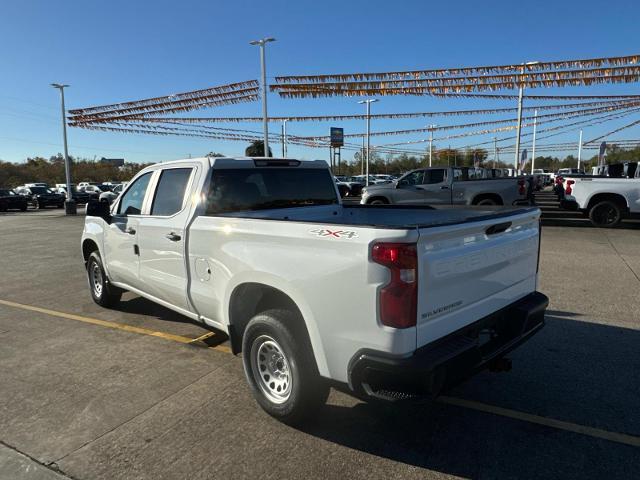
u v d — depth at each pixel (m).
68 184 30.50
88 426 3.35
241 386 3.95
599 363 4.26
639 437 3.12
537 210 3.77
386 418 3.41
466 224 2.90
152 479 2.77
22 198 33.03
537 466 2.84
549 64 12.91
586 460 2.88
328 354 2.90
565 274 7.79
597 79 13.36
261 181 4.54
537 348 4.61
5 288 7.61
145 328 5.44
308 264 2.95
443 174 15.35
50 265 9.71
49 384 4.02
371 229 2.64
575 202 14.44
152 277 4.71
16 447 3.10
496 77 14.03
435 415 3.44
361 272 2.66
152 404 3.65
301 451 3.02
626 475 2.74
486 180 14.77
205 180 4.12
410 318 2.60
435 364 2.58
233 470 2.84
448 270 2.79
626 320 5.40
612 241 11.41
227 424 3.36
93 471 2.85
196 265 4.02
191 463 2.91
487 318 3.20
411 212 4.98
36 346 4.92
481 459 2.92
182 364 4.41
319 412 3.30
